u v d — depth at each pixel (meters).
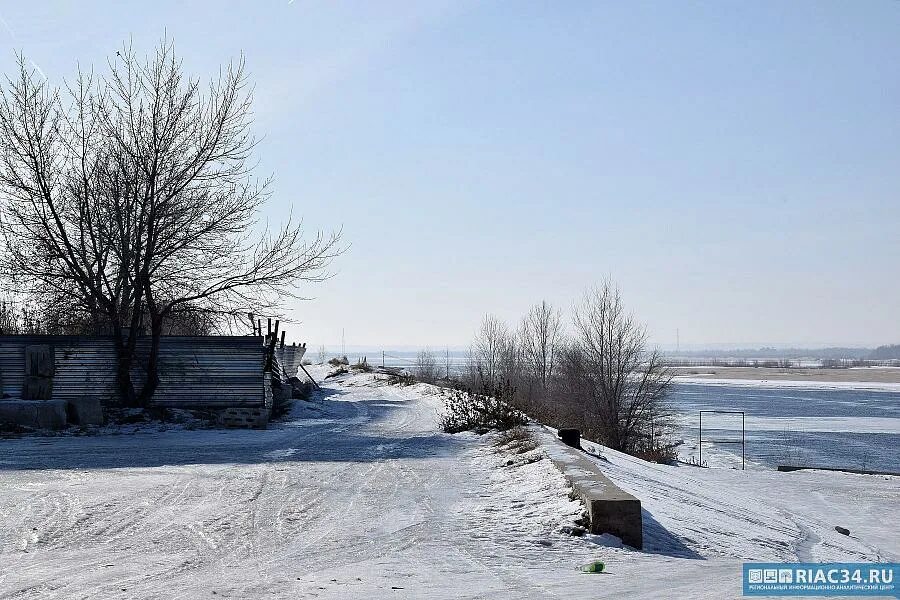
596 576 9.03
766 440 59.81
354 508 13.20
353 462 19.03
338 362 88.44
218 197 30.64
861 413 91.06
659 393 57.81
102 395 29.22
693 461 46.47
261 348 30.59
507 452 19.94
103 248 29.64
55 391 28.81
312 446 22.64
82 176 29.78
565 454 16.97
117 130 29.92
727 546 12.49
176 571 9.18
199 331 34.66
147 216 29.70
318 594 8.01
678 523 13.39
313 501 13.81
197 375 30.02
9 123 28.61
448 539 10.95
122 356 29.31
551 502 12.94
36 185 28.84
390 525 11.87
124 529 11.56
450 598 7.87
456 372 87.75
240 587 8.35
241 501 13.80
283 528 11.67
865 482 29.44
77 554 10.06
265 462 19.02
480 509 13.07
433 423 30.83
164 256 29.77
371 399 46.38
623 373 53.97
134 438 24.75
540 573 9.16
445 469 17.80
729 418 82.38
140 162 29.61
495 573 9.12
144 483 15.68
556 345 67.69
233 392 30.16
